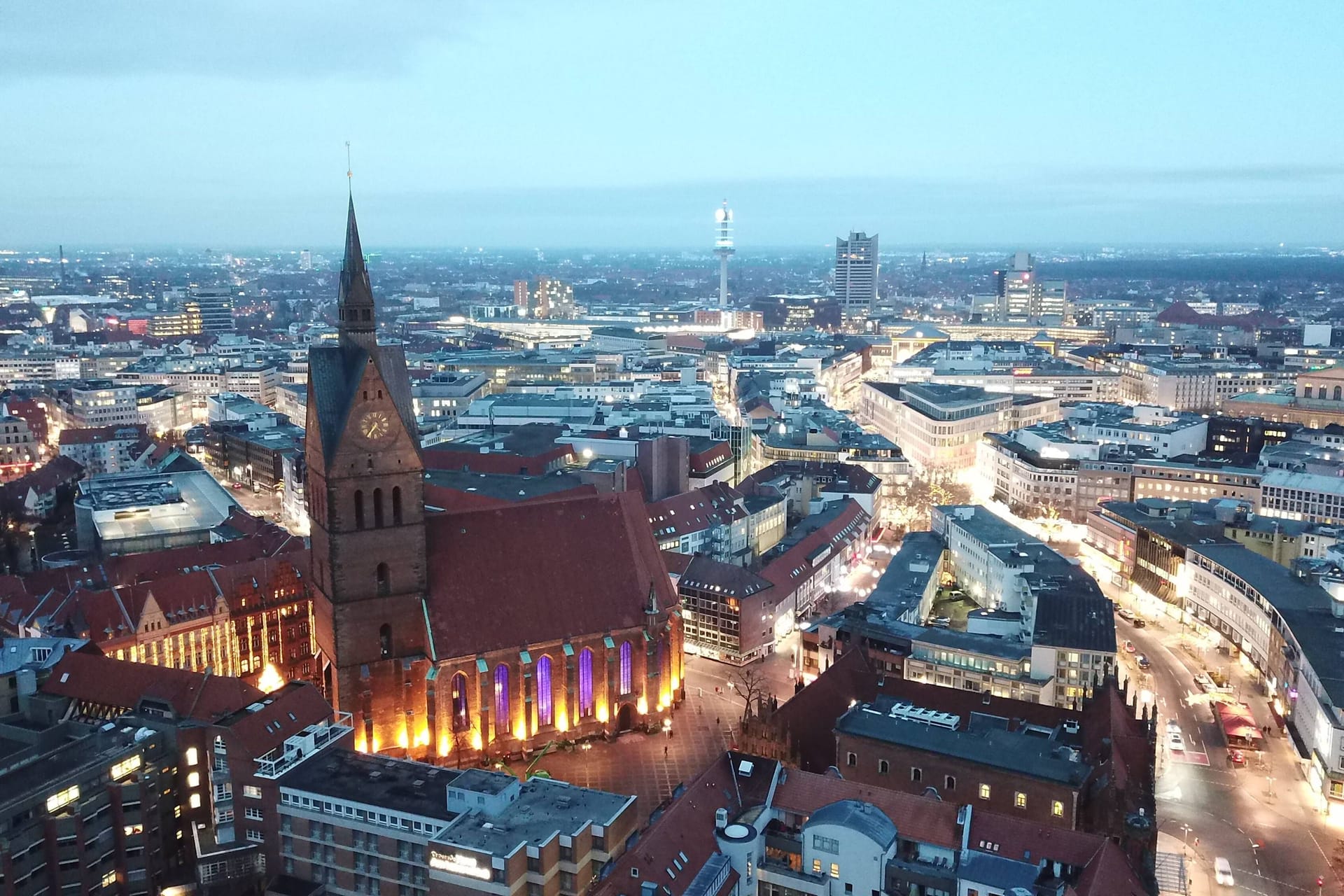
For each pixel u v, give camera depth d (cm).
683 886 11650
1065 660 18000
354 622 16075
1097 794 13075
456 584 16750
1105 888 10888
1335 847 14888
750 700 17300
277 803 13575
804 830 12406
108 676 16262
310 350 15962
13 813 12431
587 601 17575
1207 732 18375
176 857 14425
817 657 19875
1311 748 16800
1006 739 14112
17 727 15475
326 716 15362
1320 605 19638
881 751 14288
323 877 13450
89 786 13275
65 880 12875
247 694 15325
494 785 12938
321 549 16250
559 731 17425
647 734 18012
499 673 16850
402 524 16212
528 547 17425
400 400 16512
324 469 15650
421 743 16612
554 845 12088
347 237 15825
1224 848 14838
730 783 13412
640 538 18438
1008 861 11750
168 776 14288
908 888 11919
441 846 11938
